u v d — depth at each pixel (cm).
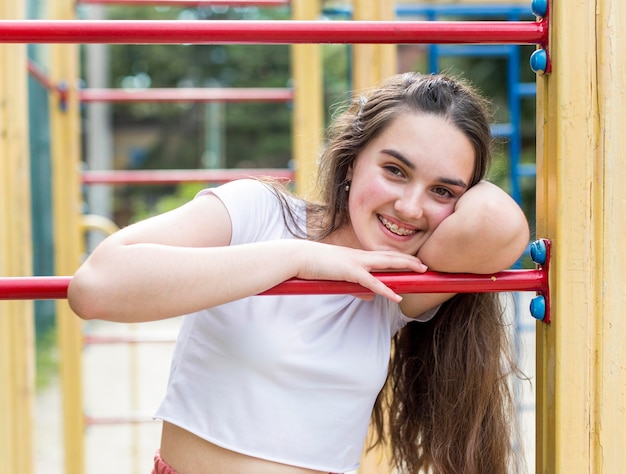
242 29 121
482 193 126
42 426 472
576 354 124
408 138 129
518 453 156
